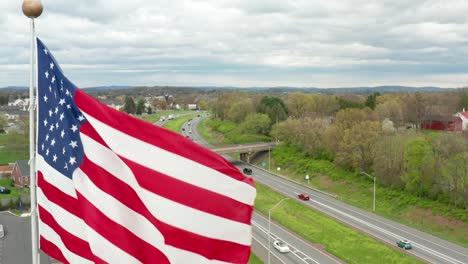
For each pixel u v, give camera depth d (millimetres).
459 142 75500
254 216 68062
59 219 10539
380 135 89562
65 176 10523
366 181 85562
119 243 10039
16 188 88250
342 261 49594
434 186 72438
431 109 144125
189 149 10242
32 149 10570
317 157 104500
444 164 73062
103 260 9992
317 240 56844
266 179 94750
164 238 10070
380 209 73062
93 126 10328
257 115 137500
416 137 81625
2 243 53750
